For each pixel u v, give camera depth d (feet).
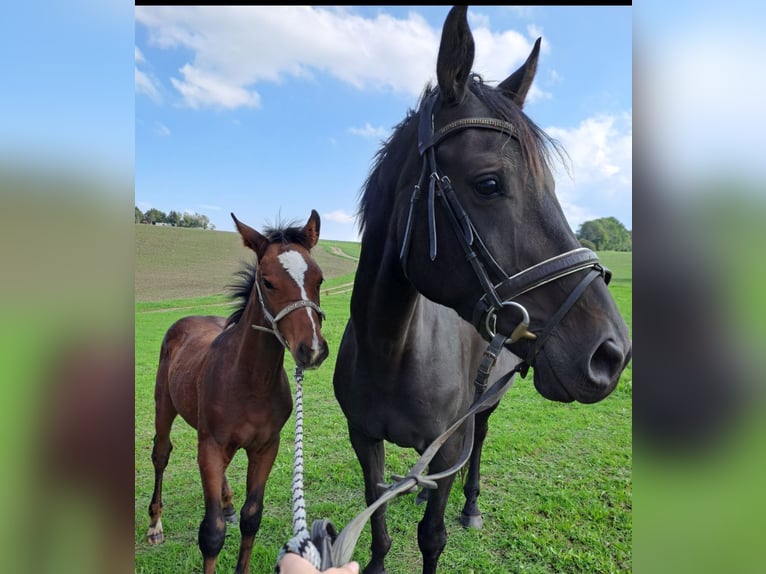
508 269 4.97
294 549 3.71
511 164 4.96
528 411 20.12
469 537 10.79
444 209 5.27
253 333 8.70
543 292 4.88
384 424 7.79
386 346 6.99
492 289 4.95
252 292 9.09
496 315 5.03
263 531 11.16
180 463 15.46
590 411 20.12
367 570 8.91
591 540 10.38
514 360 10.84
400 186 6.08
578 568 9.60
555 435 16.96
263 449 9.42
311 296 8.64
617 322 4.81
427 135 5.47
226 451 8.95
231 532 11.18
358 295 7.15
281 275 8.57
